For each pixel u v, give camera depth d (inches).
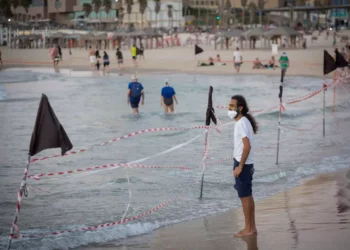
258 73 3912.4
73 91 2800.2
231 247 594.2
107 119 1771.7
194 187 901.2
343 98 2251.5
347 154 1167.0
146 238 645.3
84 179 960.3
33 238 645.9
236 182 636.7
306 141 1331.2
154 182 935.7
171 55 6131.9
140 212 764.0
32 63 5472.4
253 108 2000.5
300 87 2874.0
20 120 1807.3
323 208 735.1
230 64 4724.4
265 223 675.4
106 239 642.2
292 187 879.7
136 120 1740.9
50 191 882.1
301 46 6958.7
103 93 2682.1
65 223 716.7
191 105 2139.5
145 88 2923.2
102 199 834.2
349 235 611.8
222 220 713.0
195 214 747.4
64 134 553.0
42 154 1203.2
